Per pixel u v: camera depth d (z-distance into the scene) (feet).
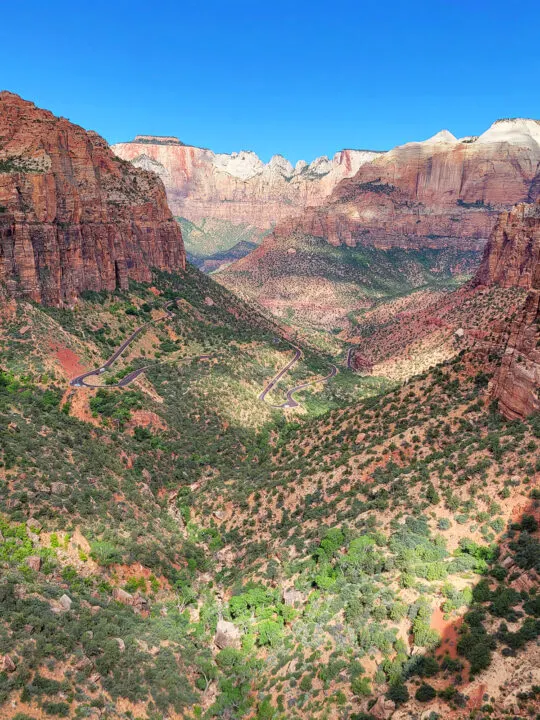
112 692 192.65
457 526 239.71
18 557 237.25
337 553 252.42
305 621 223.92
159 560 297.53
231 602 254.47
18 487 280.92
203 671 226.38
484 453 273.54
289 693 194.18
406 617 200.03
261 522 334.85
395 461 319.68
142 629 238.48
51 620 205.57
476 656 170.09
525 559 204.13
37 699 172.35
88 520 291.79
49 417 392.47
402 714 164.35
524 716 147.43
